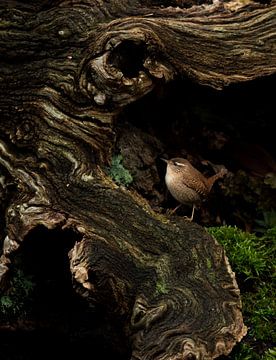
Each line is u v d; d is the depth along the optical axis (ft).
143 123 25.75
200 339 18.33
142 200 21.74
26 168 21.72
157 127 26.45
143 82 21.67
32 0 23.49
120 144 23.52
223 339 18.49
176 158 24.59
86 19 22.89
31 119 22.34
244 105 27.94
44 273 23.43
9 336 23.94
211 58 22.84
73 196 21.08
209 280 19.72
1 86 22.94
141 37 21.33
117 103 21.74
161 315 18.79
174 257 20.13
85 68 21.76
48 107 22.16
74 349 24.07
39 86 22.52
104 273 19.69
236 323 18.88
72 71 22.25
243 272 23.06
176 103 26.63
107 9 23.21
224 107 27.96
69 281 23.56
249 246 23.63
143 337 18.56
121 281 19.74
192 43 22.67
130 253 20.16
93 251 19.99
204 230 20.86
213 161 28.07
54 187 21.21
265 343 21.33
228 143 28.19
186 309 18.95
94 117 21.89
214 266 20.04
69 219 20.57
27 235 20.72
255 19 23.50
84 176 21.35
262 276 23.25
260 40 23.24
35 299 23.62
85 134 21.90
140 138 24.49
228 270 20.03
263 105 27.91
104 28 22.26
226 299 19.34
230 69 22.95
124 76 21.54
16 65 23.07
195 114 27.43
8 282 21.70
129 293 19.70
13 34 23.02
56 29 22.86
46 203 20.85
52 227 20.48
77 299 23.56
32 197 21.07
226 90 26.84
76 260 19.86
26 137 22.20
